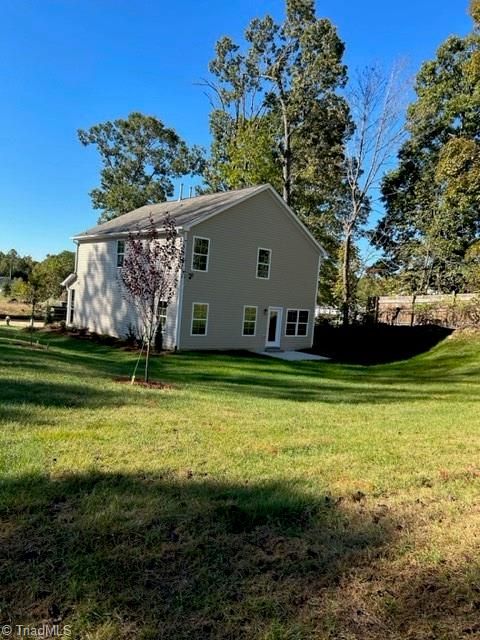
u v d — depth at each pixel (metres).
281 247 20.30
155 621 1.79
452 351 17.72
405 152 29.16
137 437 4.40
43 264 34.56
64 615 1.80
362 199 25.33
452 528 2.70
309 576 2.15
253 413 6.33
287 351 20.39
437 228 27.88
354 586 2.09
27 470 3.25
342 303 25.42
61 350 14.50
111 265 20.45
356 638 1.76
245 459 3.90
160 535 2.44
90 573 2.06
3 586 1.95
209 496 3.00
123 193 38.91
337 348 21.61
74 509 2.70
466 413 7.18
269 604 1.92
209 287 17.97
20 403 5.48
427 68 26.94
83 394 6.55
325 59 24.41
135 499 2.88
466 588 2.09
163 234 16.95
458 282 27.84
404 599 2.00
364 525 2.70
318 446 4.50
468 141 18.25
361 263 29.00
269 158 26.47
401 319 23.09
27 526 2.47
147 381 8.95
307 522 2.71
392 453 4.35
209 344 18.19
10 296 37.88
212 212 17.59
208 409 6.39
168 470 3.48
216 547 2.36
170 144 41.50
